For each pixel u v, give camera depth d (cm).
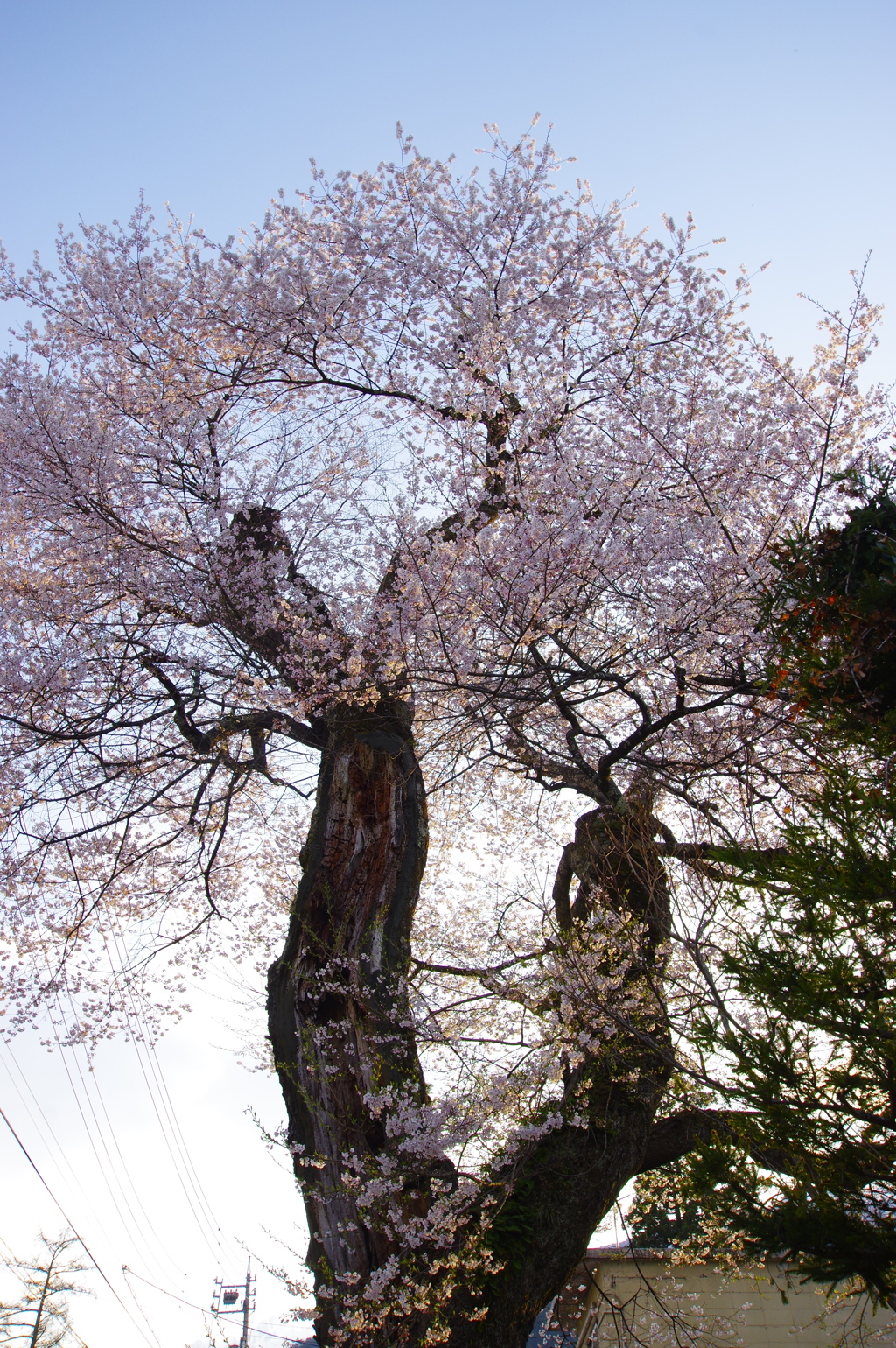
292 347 859
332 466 903
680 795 664
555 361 827
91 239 877
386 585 732
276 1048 598
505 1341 482
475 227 856
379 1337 473
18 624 780
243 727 762
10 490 794
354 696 682
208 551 767
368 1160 512
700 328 849
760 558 673
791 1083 367
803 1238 342
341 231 855
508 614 680
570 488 712
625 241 886
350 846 634
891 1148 348
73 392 838
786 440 792
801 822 418
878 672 414
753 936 397
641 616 715
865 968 367
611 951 603
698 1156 396
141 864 918
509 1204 527
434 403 824
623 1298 840
